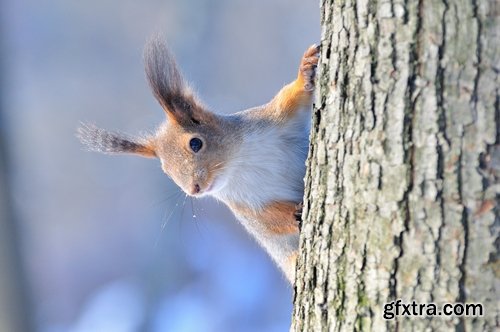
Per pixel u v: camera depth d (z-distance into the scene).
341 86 3.57
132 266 6.61
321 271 3.58
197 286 5.43
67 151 7.39
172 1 6.72
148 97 7.21
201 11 5.81
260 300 5.35
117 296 5.83
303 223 3.61
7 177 4.21
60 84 7.52
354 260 3.57
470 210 3.54
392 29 3.55
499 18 3.53
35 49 7.51
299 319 3.60
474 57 3.53
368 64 3.56
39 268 6.65
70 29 7.52
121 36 7.43
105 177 7.21
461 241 3.54
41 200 7.11
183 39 5.77
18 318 4.19
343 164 3.57
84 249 7.02
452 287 3.54
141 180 6.87
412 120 3.54
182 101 3.76
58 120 7.45
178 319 5.29
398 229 3.55
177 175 3.76
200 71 5.82
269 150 3.75
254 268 5.46
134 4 7.25
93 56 7.48
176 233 5.47
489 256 3.53
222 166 3.75
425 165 3.54
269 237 3.76
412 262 3.54
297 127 3.75
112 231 7.05
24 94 7.39
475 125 3.53
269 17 6.97
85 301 6.55
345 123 3.57
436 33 3.54
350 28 3.57
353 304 3.57
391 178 3.55
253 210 3.76
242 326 5.27
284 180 3.75
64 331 6.19
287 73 6.95
